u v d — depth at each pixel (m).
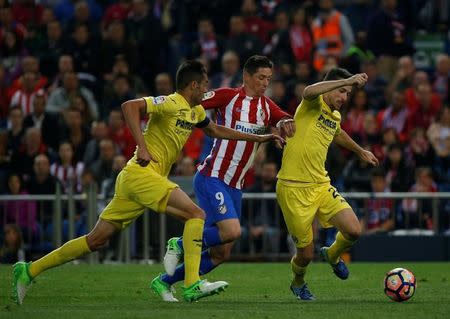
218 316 24.59
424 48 64.38
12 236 46.56
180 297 30.52
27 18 66.81
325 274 38.62
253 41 61.00
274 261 48.72
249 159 29.81
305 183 30.16
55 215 47.94
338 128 31.25
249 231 48.72
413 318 24.59
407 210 48.44
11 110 55.16
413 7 64.06
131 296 30.64
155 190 27.59
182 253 28.52
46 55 62.66
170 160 28.25
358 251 47.78
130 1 65.56
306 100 29.94
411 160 53.91
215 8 65.25
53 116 56.03
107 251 47.56
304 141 30.08
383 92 59.62
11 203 48.12
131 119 27.25
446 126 54.88
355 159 52.03
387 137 53.41
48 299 29.72
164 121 27.83
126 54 61.72
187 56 63.66
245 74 30.02
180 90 28.11
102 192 49.78
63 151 53.34
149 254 47.47
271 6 65.88
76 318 24.22
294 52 61.00
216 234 29.14
